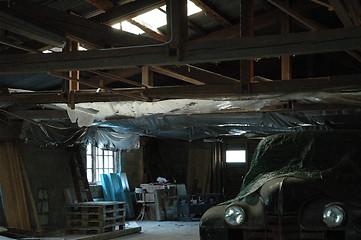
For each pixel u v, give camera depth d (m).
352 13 5.45
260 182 4.82
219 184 16.81
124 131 11.87
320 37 4.86
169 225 13.19
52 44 6.08
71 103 7.67
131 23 8.04
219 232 4.69
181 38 5.25
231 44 5.11
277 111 8.71
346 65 10.23
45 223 11.38
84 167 13.23
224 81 6.95
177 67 7.05
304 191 4.46
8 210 10.02
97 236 10.17
